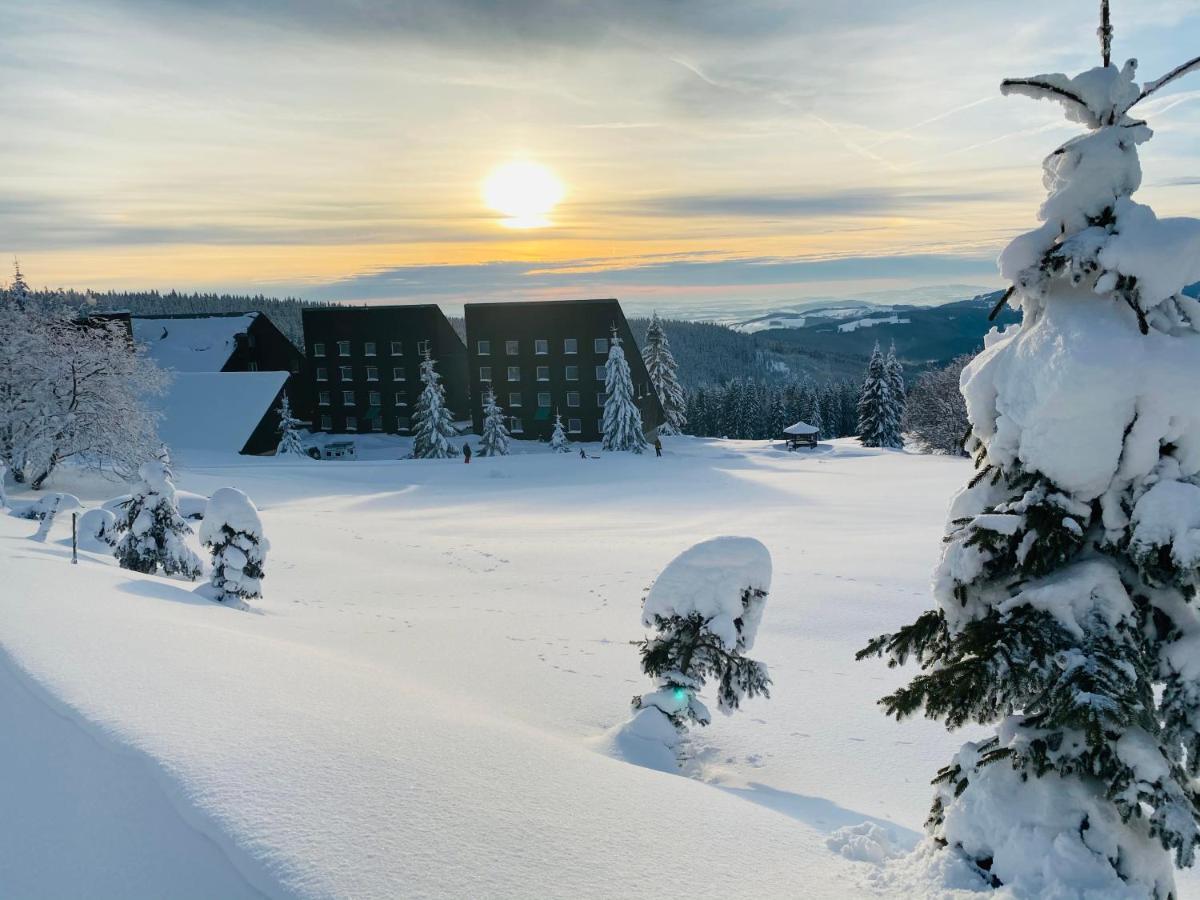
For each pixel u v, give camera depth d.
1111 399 3.76
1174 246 3.66
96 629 6.96
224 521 13.82
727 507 34.47
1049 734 3.89
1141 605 4.01
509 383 79.81
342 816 3.84
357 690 6.31
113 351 37.22
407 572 20.30
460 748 5.07
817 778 7.59
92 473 40.34
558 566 20.75
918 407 72.88
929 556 19.58
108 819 3.92
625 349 78.38
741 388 127.12
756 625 8.49
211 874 3.43
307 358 84.62
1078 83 4.02
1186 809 3.40
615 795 4.82
